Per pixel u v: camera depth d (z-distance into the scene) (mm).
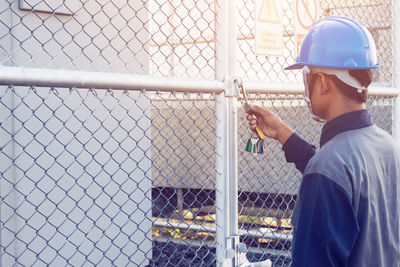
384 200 1709
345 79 1769
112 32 4445
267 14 2969
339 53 1769
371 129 1788
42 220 3922
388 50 4375
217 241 2764
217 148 2752
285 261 4762
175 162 5992
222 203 2756
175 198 6223
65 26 4008
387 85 4215
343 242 1552
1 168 3631
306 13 3301
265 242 5301
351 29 1800
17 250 3740
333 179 1593
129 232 4641
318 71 1812
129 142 4605
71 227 4152
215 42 2760
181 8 5816
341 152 1672
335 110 1798
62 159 4066
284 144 2391
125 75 2385
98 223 4383
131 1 4598
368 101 4207
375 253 1675
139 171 4707
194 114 5621
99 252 4398
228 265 2764
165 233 5664
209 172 5766
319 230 1573
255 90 2873
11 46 3629
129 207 4629
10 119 3688
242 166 5527
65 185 4090
